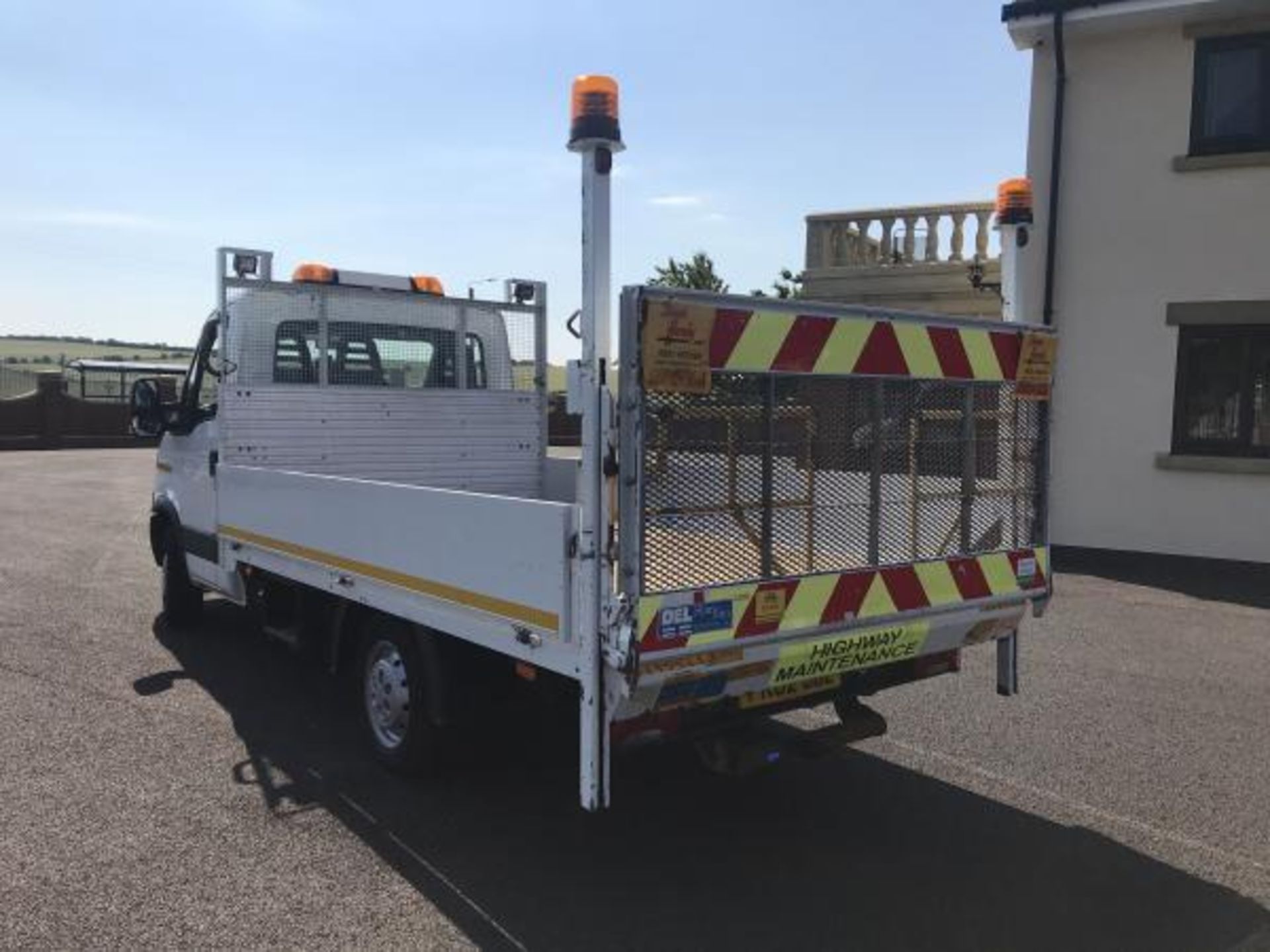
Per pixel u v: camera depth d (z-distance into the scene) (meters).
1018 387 4.49
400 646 4.68
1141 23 10.98
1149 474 11.33
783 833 4.36
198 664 6.68
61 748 5.12
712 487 3.51
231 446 6.42
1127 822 4.51
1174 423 11.21
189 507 7.06
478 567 3.91
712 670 3.51
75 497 16.80
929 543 4.23
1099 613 8.63
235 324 6.44
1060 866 4.08
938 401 4.21
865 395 3.95
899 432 4.09
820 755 4.09
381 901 3.70
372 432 6.97
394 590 4.45
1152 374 11.28
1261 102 10.74
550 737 5.36
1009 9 11.36
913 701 6.16
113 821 4.30
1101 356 11.52
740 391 3.57
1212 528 11.01
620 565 3.31
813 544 3.82
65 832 4.19
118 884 3.77
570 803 4.61
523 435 7.67
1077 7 10.98
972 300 14.29
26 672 6.44
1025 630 7.99
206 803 4.51
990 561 4.41
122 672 6.50
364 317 6.98
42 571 9.98
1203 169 10.89
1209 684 6.58
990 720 5.82
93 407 30.19
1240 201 10.76
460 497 3.98
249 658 6.84
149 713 5.71
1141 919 3.68
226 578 6.38
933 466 4.22
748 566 3.63
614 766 5.10
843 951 3.44
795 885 3.89
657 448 3.36
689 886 3.87
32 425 29.19
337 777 4.84
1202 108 11.00
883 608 4.02
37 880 3.79
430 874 3.92
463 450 7.37
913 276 14.59
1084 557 11.39
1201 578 10.25
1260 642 7.66
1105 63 11.34
